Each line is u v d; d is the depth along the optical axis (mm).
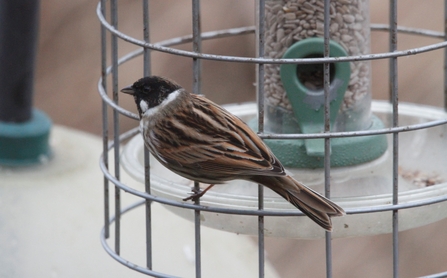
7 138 8008
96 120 10906
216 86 10750
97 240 7648
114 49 5758
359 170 5973
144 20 5500
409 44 10883
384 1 11031
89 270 7328
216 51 10883
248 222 5637
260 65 5246
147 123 5652
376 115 7184
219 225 5723
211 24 10867
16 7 7223
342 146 5930
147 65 5660
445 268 10188
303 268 10117
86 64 11312
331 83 6047
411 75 10758
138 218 8227
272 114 6262
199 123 5496
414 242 10367
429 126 5293
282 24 6133
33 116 8258
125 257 7625
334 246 10320
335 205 5086
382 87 10727
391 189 5930
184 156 5480
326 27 5184
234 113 7375
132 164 6141
